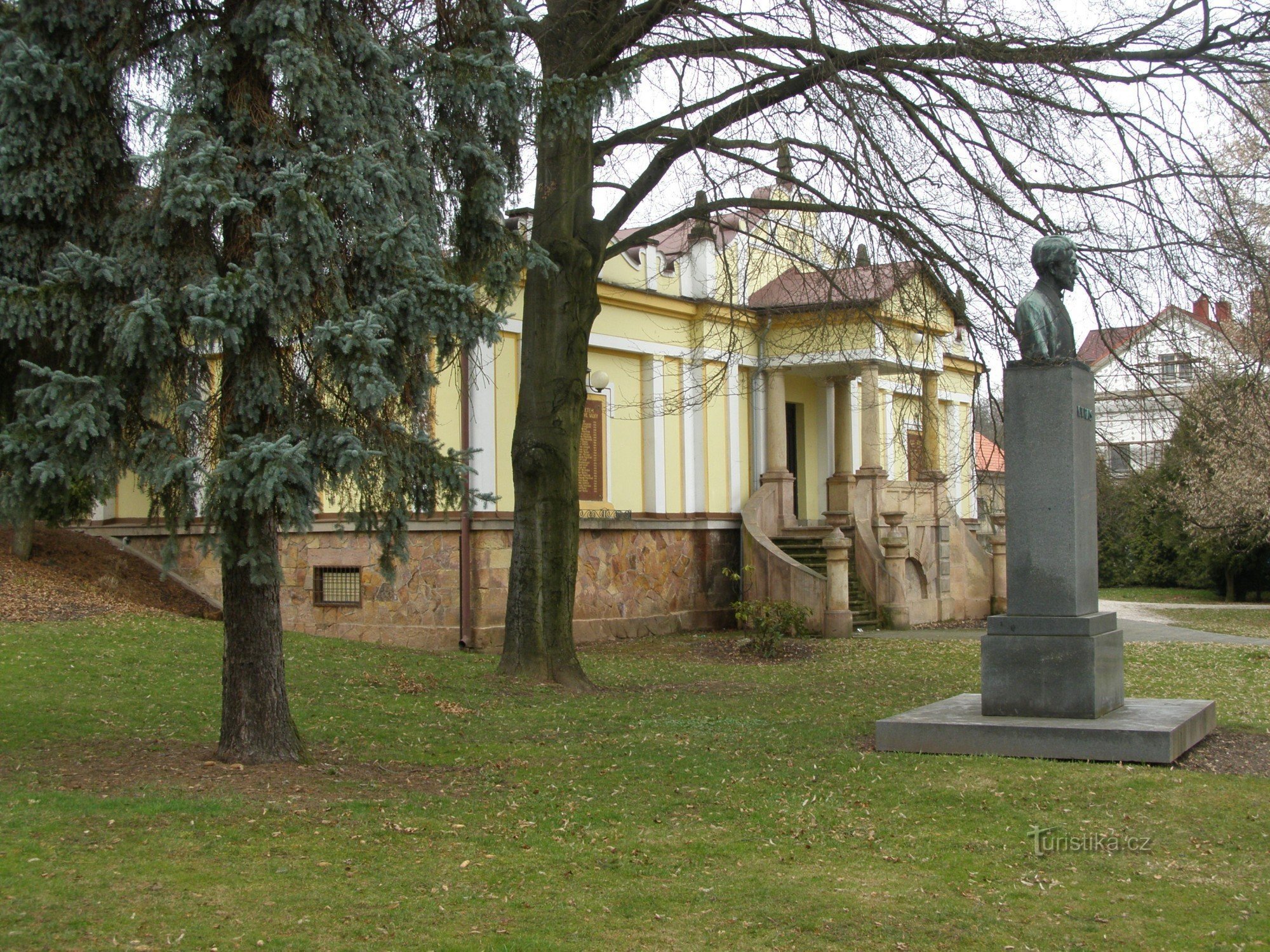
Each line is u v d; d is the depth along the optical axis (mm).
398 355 7414
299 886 5371
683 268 21688
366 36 7672
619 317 20312
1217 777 7871
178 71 7242
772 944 4914
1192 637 20344
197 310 6672
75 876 5293
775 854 6234
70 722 9297
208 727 9430
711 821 6914
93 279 6727
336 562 18281
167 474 6578
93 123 7113
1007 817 6980
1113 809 7117
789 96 12383
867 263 13336
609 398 20375
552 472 13031
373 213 7293
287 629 18625
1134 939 5047
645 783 7883
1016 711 9055
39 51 6711
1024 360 9312
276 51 6934
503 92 8695
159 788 7047
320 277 6980
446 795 7391
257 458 6492
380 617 17906
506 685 12516
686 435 21906
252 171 7137
